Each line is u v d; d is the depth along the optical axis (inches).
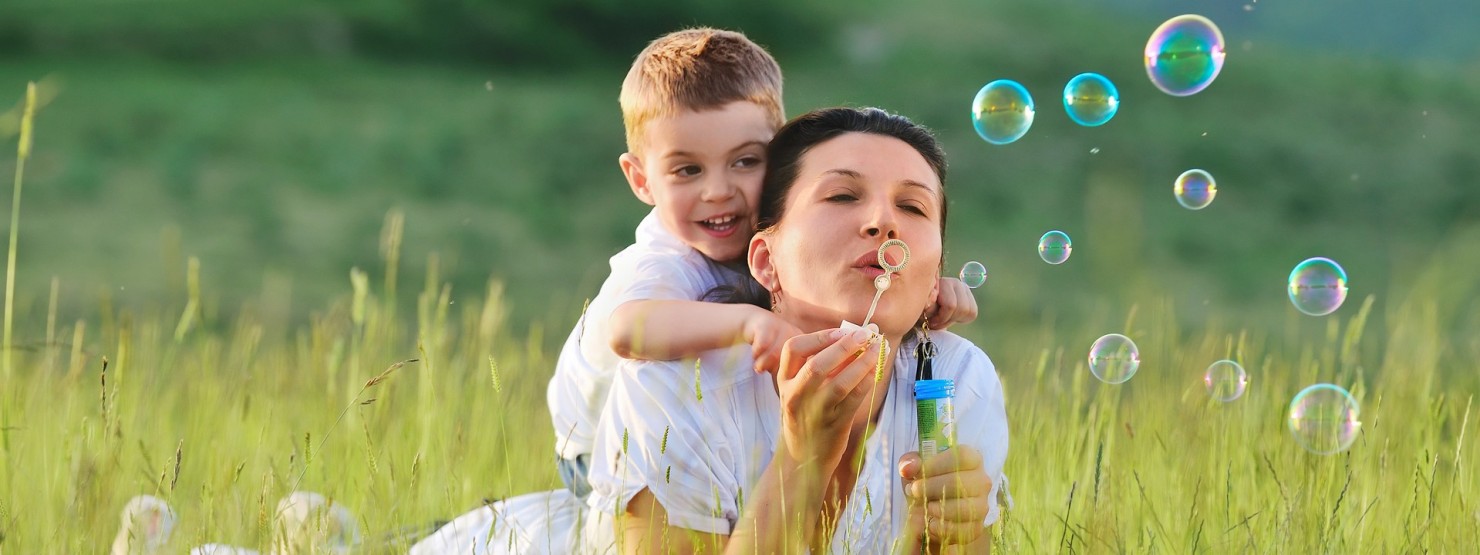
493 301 196.5
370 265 741.9
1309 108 1395.2
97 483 130.3
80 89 1132.5
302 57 1381.6
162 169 914.7
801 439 101.7
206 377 173.8
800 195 108.9
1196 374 175.9
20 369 172.2
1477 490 135.9
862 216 106.2
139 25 1365.7
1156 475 143.3
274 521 119.0
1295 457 140.5
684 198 137.5
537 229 880.3
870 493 109.7
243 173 941.2
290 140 1048.2
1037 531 129.5
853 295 106.4
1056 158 1153.4
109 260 677.9
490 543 126.3
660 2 1660.9
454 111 1225.4
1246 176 1146.0
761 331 110.0
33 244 699.4
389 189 944.9
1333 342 166.9
